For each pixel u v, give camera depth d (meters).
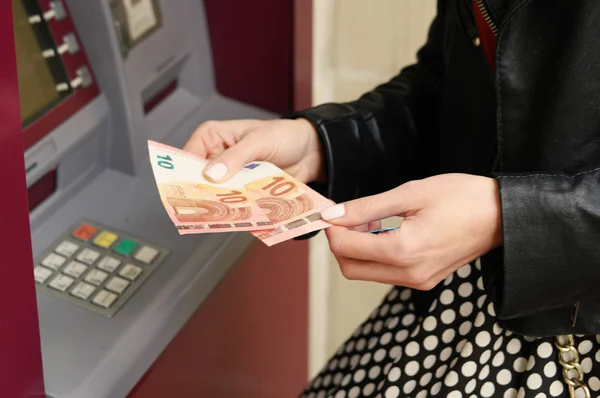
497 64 1.03
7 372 0.95
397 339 1.30
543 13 1.00
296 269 1.97
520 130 1.06
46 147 1.32
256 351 1.89
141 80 1.52
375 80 2.07
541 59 1.02
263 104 1.81
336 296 2.41
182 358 1.47
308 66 1.75
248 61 1.75
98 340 1.17
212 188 1.06
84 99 1.40
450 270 1.02
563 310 1.03
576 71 0.98
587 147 1.00
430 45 1.42
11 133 0.84
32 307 0.96
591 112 0.99
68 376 1.11
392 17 1.97
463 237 0.98
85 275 1.27
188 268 1.33
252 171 1.12
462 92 1.21
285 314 2.00
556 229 0.94
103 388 1.11
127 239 1.36
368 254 0.98
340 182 1.25
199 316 1.50
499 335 1.12
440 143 1.30
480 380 1.12
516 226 0.94
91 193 1.46
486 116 1.17
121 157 1.50
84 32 1.38
